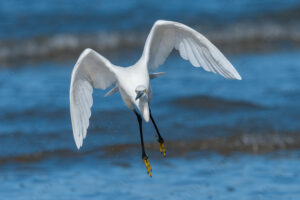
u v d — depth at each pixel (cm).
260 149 1348
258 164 1237
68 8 2856
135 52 2478
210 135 1425
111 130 1466
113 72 875
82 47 2512
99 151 1332
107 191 1096
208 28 2709
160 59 916
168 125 1493
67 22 2714
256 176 1159
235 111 1591
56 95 1762
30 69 2189
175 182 1134
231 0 2992
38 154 1312
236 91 1761
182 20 2778
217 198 1041
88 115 878
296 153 1318
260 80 1866
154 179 1153
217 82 1864
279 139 1395
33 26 2653
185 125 1491
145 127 1489
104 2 2939
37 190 1105
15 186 1127
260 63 2127
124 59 2381
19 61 2350
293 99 1666
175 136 1419
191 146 1362
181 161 1266
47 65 2278
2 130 1459
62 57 2433
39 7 2845
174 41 880
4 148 1339
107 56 2438
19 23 2675
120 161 1273
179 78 1920
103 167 1236
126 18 2775
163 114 1576
